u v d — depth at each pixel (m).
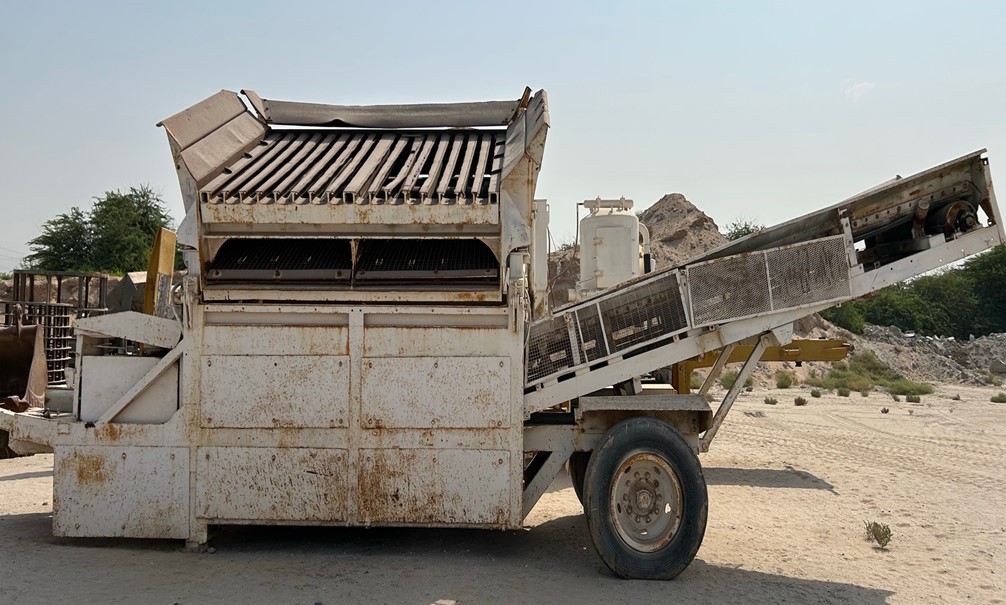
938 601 5.66
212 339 6.22
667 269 6.73
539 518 8.12
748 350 11.74
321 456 6.14
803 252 6.64
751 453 13.29
